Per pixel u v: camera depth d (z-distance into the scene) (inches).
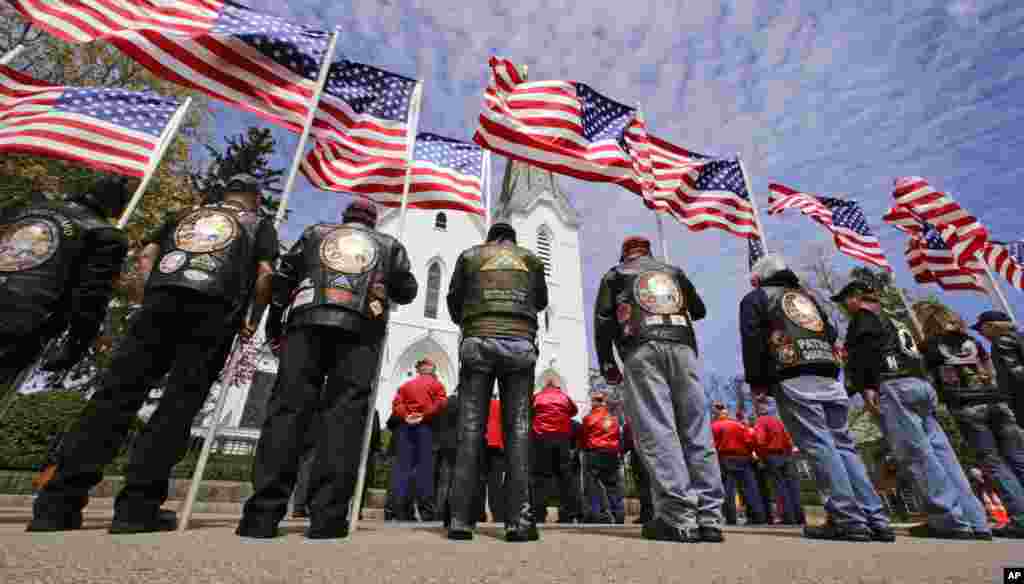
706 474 112.0
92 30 181.6
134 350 103.0
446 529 133.3
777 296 137.6
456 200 223.1
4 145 199.2
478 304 122.0
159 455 97.8
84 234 117.3
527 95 241.3
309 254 117.3
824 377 128.8
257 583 43.6
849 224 343.3
